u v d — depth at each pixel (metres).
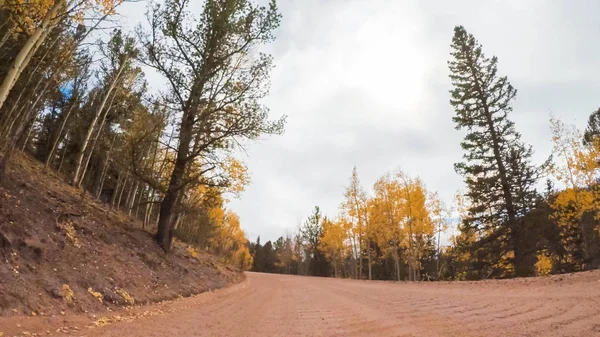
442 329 7.12
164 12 15.55
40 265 8.13
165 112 16.48
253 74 16.42
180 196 17.84
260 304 11.88
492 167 27.73
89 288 8.68
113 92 24.66
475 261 31.20
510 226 26.23
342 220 41.19
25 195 11.02
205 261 22.16
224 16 15.95
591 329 6.37
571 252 29.17
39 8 9.27
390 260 50.25
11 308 6.14
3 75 16.47
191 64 16.25
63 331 6.00
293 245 91.44
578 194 22.47
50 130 29.09
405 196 29.95
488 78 29.72
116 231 14.55
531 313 8.33
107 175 31.39
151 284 11.97
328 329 7.31
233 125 15.98
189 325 7.41
